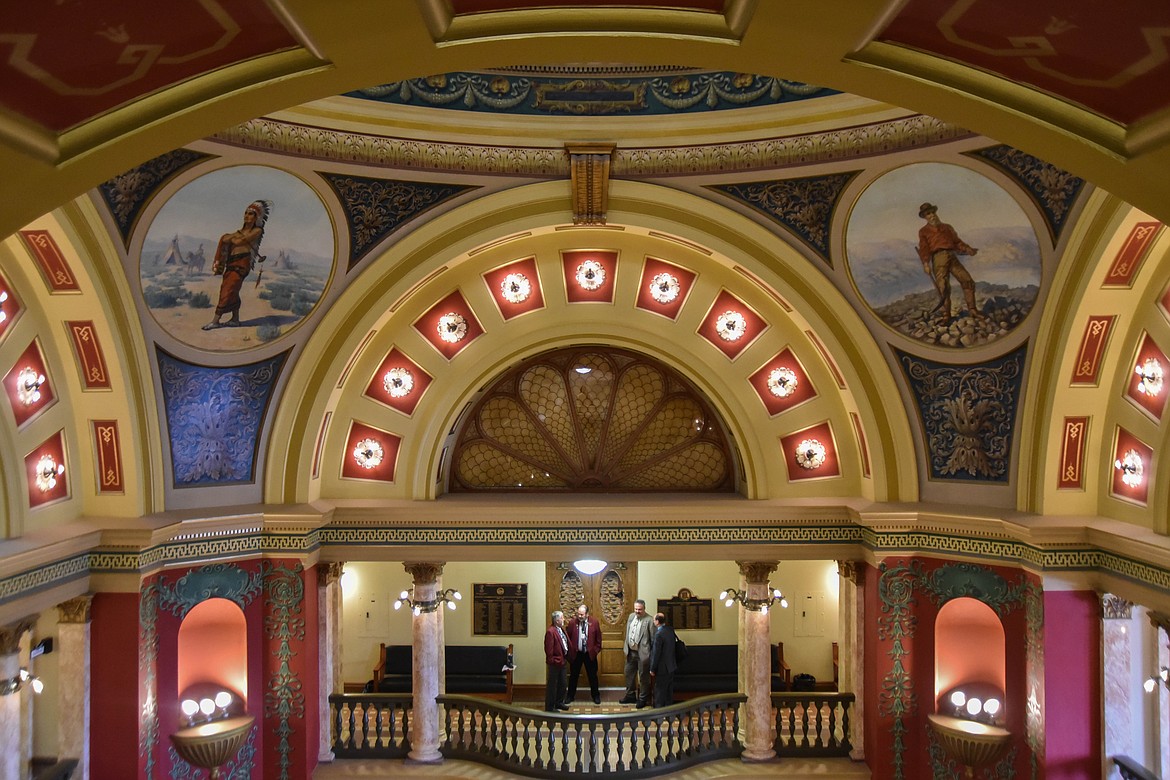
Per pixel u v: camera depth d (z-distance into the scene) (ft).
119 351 35.99
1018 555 38.63
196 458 40.65
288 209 37.65
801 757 44.45
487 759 44.21
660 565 60.29
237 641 41.86
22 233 31.99
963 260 37.35
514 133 38.32
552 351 48.73
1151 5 13.58
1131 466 35.94
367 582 60.03
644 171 39.52
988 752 38.34
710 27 16.25
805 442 45.34
